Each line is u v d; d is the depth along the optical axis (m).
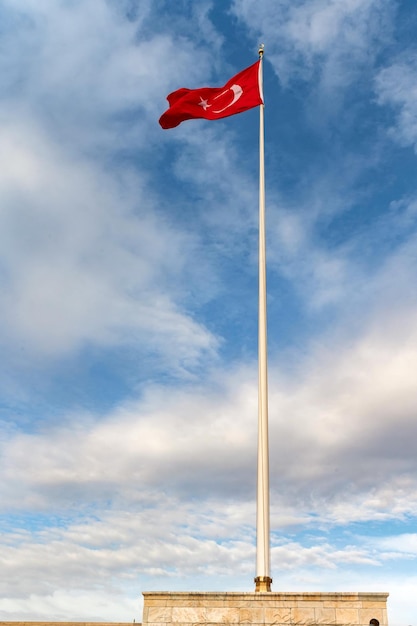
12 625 22.70
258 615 16.97
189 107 26.58
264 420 20.45
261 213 23.94
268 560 18.61
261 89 26.05
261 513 19.17
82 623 22.84
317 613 16.88
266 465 19.88
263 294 22.52
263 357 21.42
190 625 17.02
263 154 24.94
